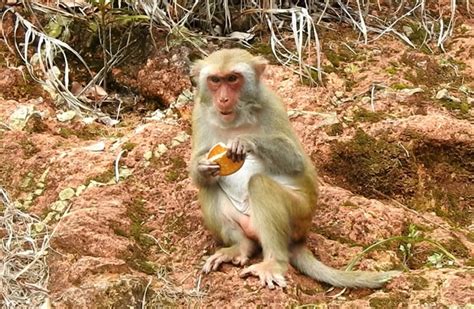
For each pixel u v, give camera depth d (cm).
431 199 397
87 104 430
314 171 361
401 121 405
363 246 366
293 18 434
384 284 348
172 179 383
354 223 371
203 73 354
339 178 398
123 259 358
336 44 445
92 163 387
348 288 350
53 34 440
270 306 340
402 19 468
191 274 354
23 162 388
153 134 394
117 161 386
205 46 440
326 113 409
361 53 442
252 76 352
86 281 347
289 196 348
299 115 407
